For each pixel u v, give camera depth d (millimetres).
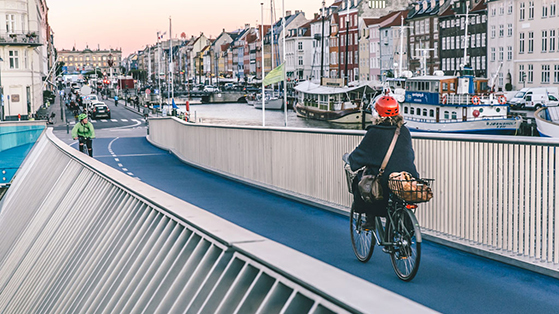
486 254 7805
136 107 105875
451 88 46844
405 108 51062
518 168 7398
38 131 28203
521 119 47812
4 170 27969
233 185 16141
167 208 4762
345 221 10680
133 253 5133
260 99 110125
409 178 6297
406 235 6539
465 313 5742
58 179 10945
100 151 30391
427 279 6883
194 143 21906
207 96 137875
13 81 73062
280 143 14062
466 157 8211
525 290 6438
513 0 76688
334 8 137250
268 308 2748
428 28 98938
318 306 2393
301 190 13117
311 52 146625
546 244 7043
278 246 3104
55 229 9086
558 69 70188
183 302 3680
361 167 6648
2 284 10805
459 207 8383
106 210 6871
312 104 76750
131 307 4500
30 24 81938
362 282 2314
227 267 3324
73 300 6117
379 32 113375
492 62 82812
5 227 15414
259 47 169750
